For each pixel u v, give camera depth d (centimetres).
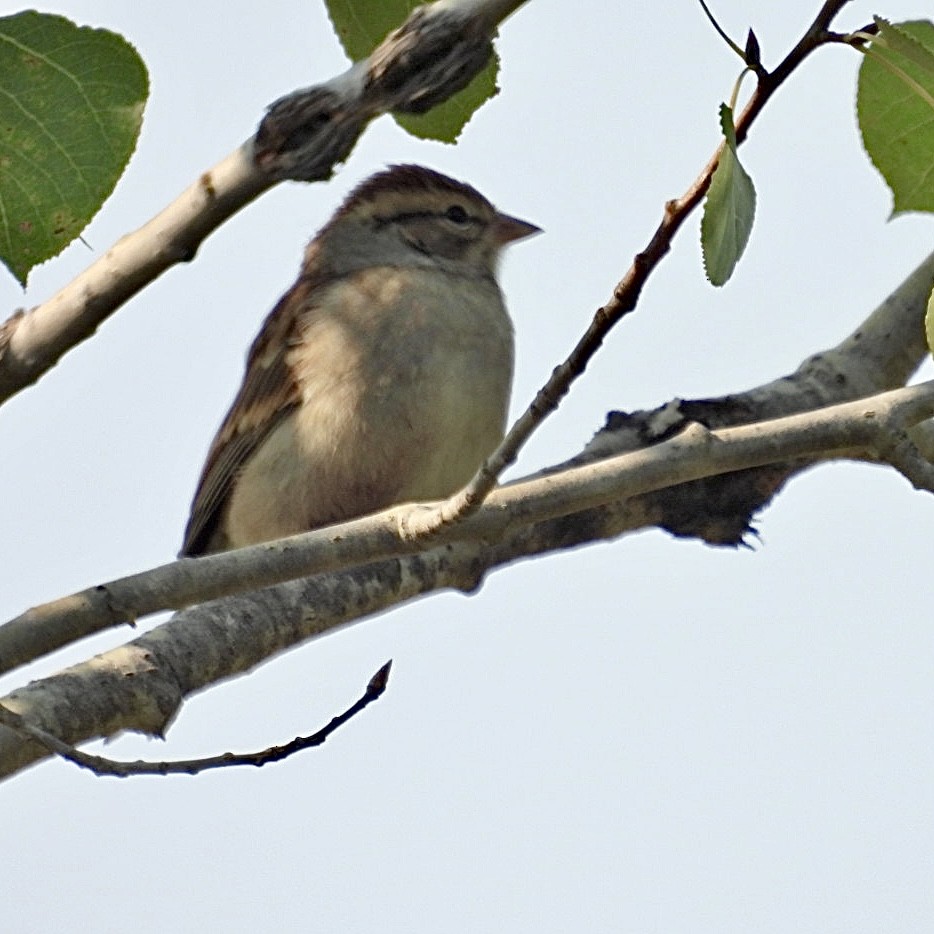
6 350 525
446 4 502
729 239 555
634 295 575
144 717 787
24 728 623
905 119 700
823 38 554
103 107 619
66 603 611
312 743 688
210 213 512
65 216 628
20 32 604
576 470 711
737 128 561
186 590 633
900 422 751
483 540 700
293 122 498
